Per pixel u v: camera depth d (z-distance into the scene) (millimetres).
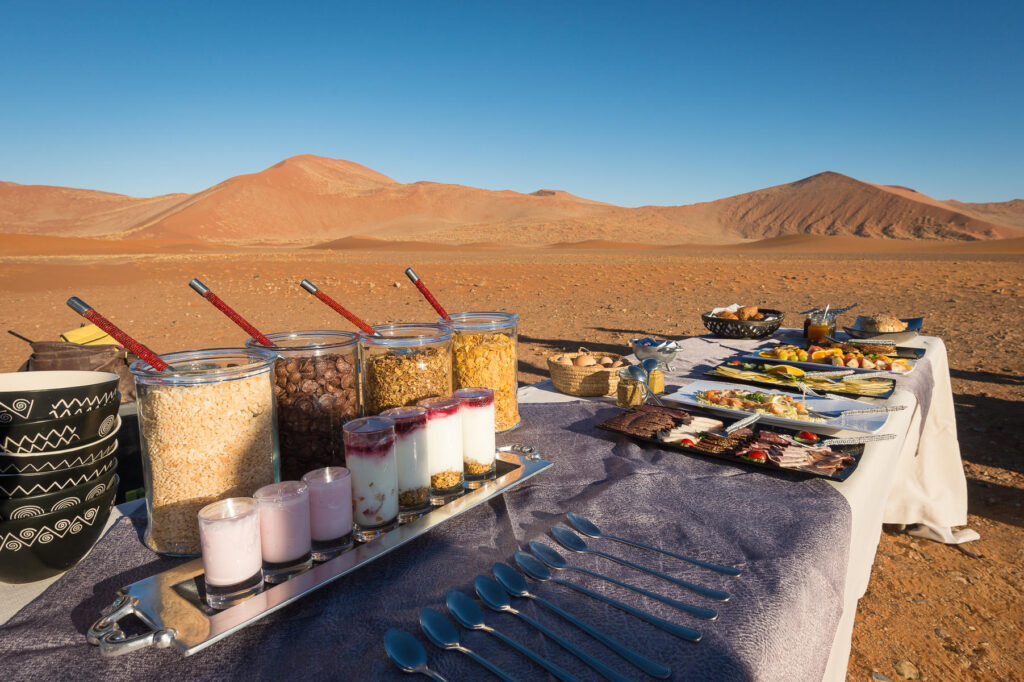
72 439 1119
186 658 892
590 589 1063
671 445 1856
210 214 179250
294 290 20344
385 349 1647
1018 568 3475
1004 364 8609
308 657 893
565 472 1691
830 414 2059
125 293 19625
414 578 1114
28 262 37219
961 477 3795
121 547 1249
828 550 1256
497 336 2090
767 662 913
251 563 976
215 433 1175
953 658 2773
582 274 27562
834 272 27234
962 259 43000
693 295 18438
